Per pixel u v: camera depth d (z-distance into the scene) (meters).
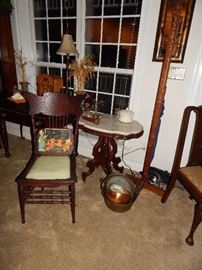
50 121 1.82
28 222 1.59
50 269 1.26
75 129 1.76
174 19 1.41
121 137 1.78
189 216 1.75
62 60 2.55
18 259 1.30
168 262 1.35
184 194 2.03
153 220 1.68
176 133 2.06
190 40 1.72
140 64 1.99
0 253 1.33
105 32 2.22
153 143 1.86
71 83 2.53
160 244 1.47
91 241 1.46
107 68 2.33
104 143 2.06
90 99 2.18
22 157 2.51
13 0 2.35
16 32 2.50
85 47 2.38
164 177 2.13
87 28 2.29
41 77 2.32
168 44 1.49
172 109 2.00
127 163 2.43
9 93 2.61
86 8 2.20
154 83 1.99
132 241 1.48
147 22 1.82
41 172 1.50
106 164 2.16
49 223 1.59
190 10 1.62
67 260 1.32
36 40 2.63
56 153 1.74
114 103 2.47
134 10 2.00
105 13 2.15
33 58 2.69
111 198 1.70
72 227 1.57
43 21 2.50
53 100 1.63
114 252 1.39
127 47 2.16
